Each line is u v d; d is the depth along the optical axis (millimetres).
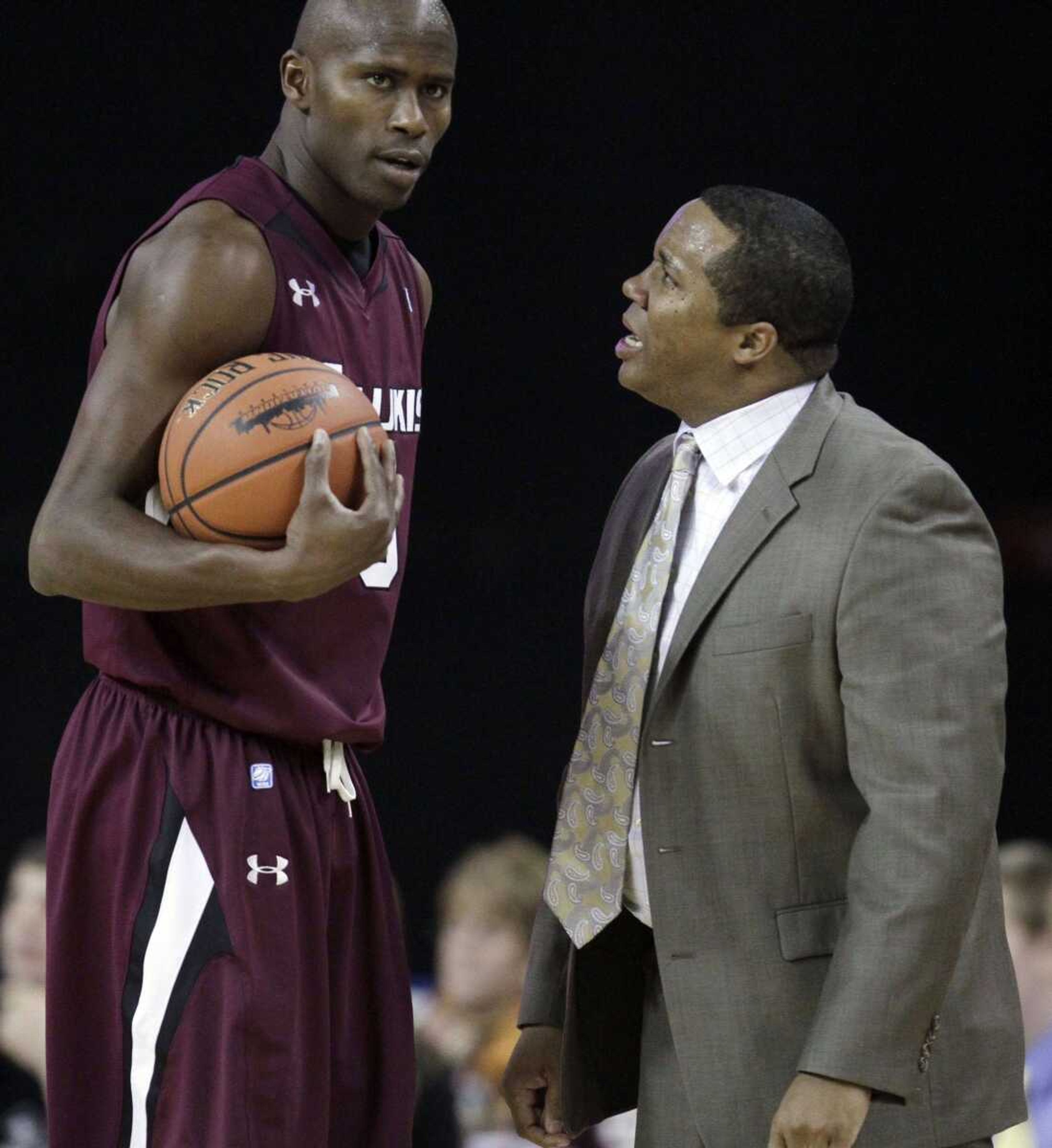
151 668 11164
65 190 24062
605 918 11703
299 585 10016
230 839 11102
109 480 10383
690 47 24578
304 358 10484
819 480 11109
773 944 11078
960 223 24984
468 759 24484
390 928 12125
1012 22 24578
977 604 10758
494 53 24453
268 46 24016
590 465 24828
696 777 11203
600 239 24672
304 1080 11312
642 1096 11914
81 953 11289
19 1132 19484
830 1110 10273
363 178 11031
